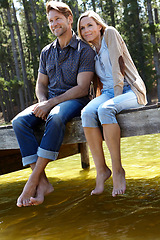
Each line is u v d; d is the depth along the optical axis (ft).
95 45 8.79
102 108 7.16
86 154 12.88
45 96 8.98
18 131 7.80
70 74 8.55
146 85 67.21
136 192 8.43
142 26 69.51
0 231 6.39
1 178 12.60
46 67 8.92
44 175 7.58
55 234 5.88
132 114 7.36
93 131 7.46
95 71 8.75
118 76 7.94
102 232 5.71
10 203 8.72
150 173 10.48
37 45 81.25
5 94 107.65
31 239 5.76
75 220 6.60
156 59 67.21
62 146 11.73
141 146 16.42
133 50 67.87
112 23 84.33
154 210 6.74
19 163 10.67
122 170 7.25
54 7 8.32
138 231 5.57
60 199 8.51
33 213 7.49
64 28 8.38
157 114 7.13
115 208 7.17
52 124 7.45
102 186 7.42
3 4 80.69
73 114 8.02
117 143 7.21
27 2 90.07
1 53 98.53
